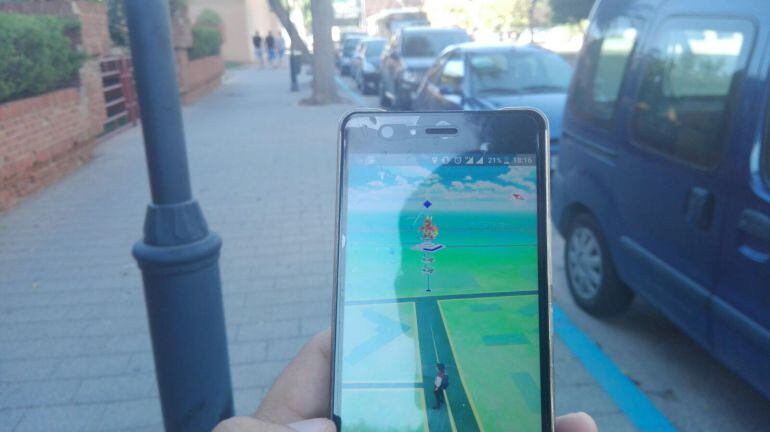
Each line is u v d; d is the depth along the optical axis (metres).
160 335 2.74
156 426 3.53
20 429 3.52
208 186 8.71
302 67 35.22
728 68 3.28
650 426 3.47
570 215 4.94
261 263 5.85
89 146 10.53
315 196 8.09
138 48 2.57
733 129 3.14
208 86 22.11
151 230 2.68
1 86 7.32
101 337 4.48
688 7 3.71
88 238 6.58
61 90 9.32
